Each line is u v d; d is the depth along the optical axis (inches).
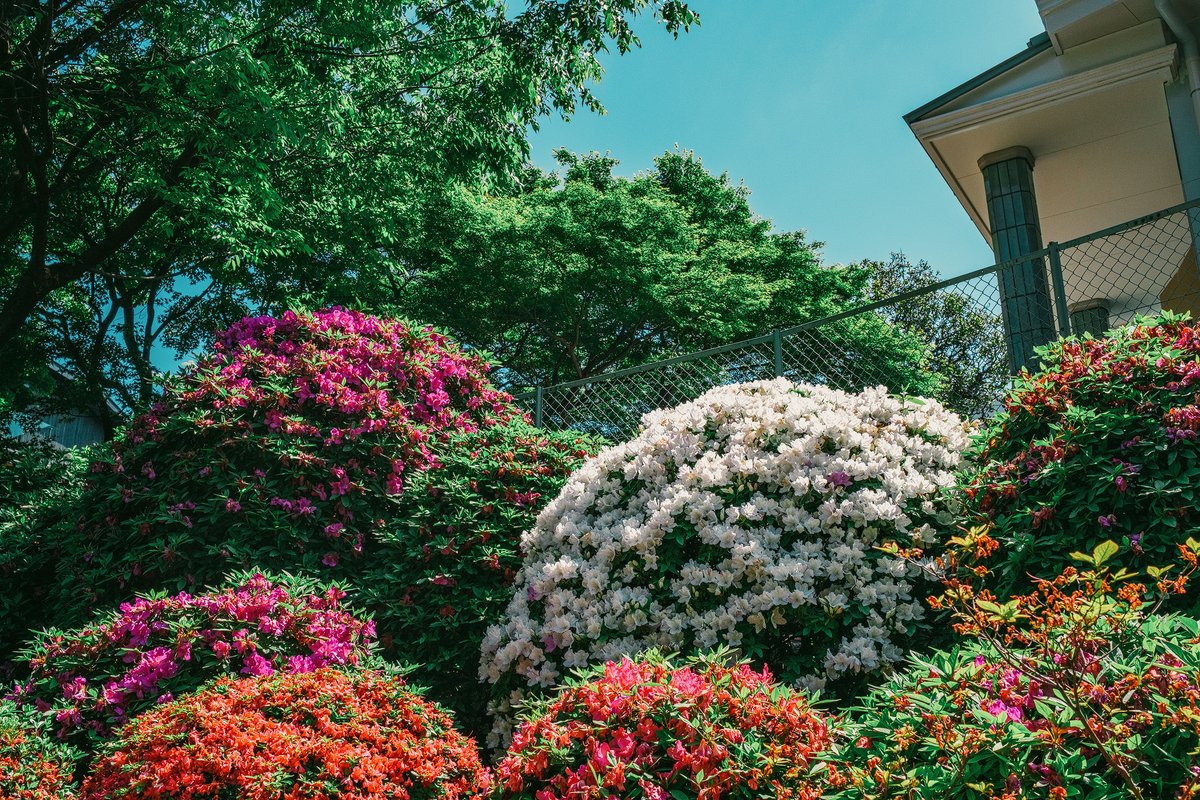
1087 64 295.0
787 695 99.0
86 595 182.2
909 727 79.2
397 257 629.9
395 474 207.6
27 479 291.3
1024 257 226.4
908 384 268.8
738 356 279.4
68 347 597.3
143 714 118.1
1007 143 326.0
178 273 553.9
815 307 784.3
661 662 104.7
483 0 404.2
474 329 686.5
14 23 321.1
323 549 195.2
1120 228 215.9
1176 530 110.2
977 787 67.8
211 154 340.5
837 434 155.1
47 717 129.8
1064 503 120.8
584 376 770.8
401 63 399.2
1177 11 277.4
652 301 671.1
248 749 101.3
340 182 411.5
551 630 147.9
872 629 131.3
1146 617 86.1
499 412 252.2
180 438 201.8
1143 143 326.0
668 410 188.2
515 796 93.5
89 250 381.1
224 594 148.8
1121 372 127.5
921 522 144.5
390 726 115.4
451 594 180.9
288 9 339.3
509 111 418.0
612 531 159.3
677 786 88.4
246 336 229.9
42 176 341.1
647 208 652.1
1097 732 69.5
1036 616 82.9
